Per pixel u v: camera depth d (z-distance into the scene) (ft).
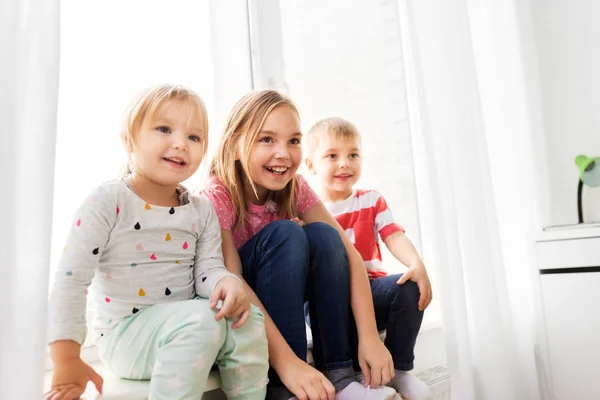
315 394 2.59
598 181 5.59
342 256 3.20
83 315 2.41
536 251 4.83
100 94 3.57
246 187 3.58
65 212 3.30
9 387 1.93
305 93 4.99
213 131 4.25
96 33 3.61
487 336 4.25
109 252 2.64
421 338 4.63
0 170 1.96
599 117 5.96
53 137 2.12
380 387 2.90
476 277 4.31
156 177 2.77
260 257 3.12
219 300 2.69
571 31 6.13
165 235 2.81
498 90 5.54
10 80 2.00
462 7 4.80
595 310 4.53
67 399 2.19
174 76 4.06
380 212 4.26
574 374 4.59
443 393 3.97
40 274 2.03
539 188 5.99
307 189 3.85
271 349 2.78
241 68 4.57
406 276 3.51
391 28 5.64
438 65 4.40
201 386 2.36
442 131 4.20
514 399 4.31
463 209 4.37
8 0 2.02
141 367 2.55
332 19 5.30
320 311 3.11
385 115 5.52
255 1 4.74
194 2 4.28
